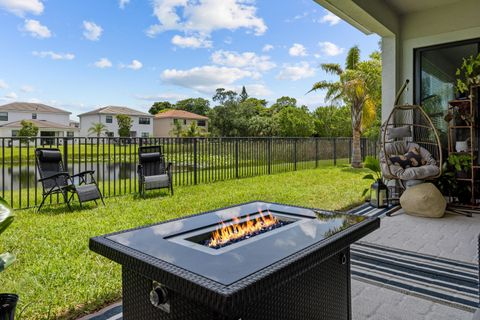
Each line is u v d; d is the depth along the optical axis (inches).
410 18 210.8
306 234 54.0
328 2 162.7
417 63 211.8
